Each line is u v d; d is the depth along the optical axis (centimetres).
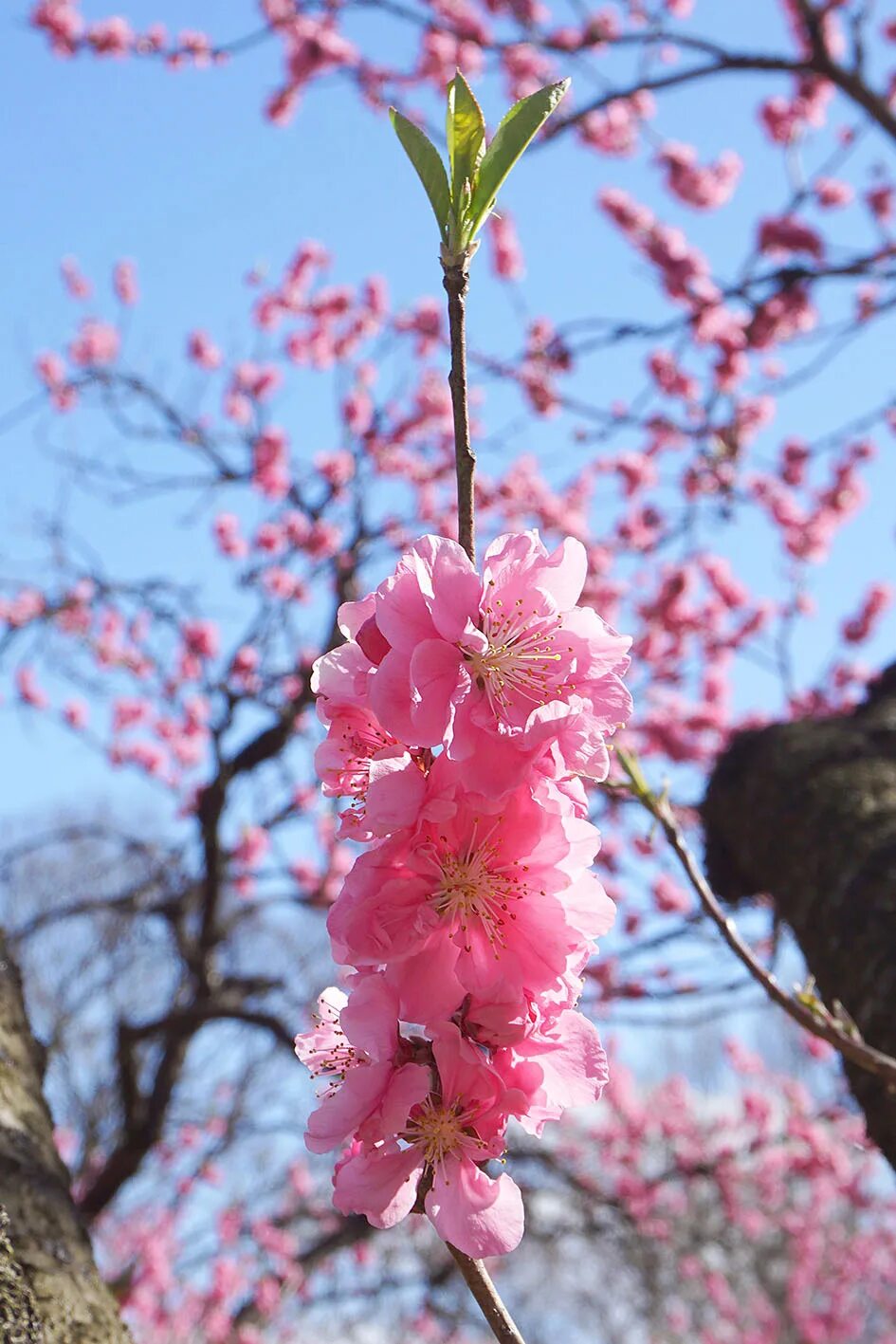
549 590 107
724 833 328
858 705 370
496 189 109
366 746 107
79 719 870
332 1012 115
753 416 701
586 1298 1341
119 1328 147
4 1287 139
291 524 795
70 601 707
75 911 720
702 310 486
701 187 681
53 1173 161
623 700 104
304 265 861
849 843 277
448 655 101
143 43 691
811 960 270
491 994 98
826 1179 1065
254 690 695
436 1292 879
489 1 680
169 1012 674
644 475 798
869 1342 1345
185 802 826
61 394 804
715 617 829
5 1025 186
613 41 509
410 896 100
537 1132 103
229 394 854
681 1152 1008
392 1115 95
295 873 813
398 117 110
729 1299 1163
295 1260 787
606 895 103
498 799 98
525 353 595
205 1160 920
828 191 720
